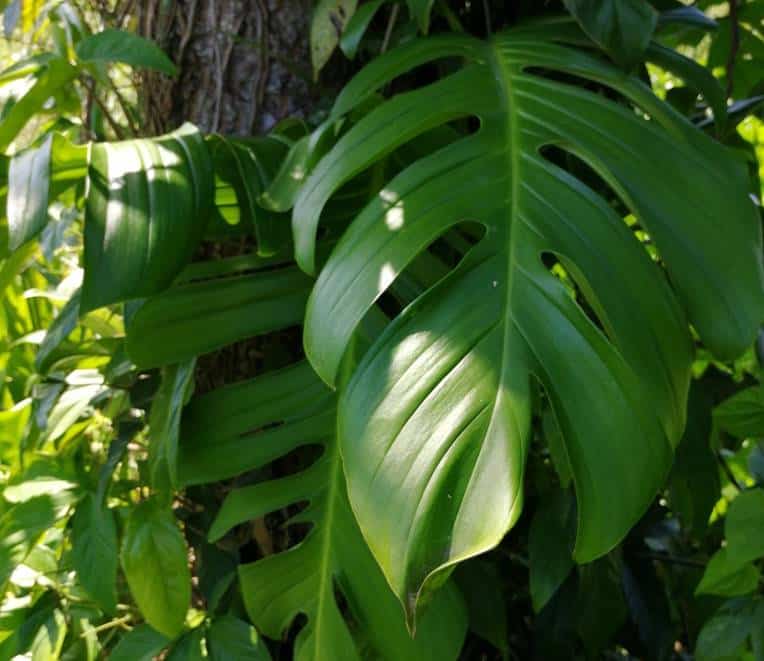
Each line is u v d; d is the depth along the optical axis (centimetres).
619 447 86
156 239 101
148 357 112
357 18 117
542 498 125
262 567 113
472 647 134
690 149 100
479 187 95
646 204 96
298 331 126
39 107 121
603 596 127
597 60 109
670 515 139
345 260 94
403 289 113
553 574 122
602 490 86
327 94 128
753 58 152
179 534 118
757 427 117
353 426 88
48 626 128
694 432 125
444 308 90
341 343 92
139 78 133
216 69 127
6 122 119
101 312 130
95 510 124
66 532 138
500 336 88
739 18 146
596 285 91
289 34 127
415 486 85
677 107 139
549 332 88
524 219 93
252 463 113
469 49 110
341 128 112
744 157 137
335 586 122
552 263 130
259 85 127
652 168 97
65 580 138
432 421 86
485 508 83
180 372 113
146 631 121
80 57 118
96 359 135
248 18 126
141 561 118
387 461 86
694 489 125
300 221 100
